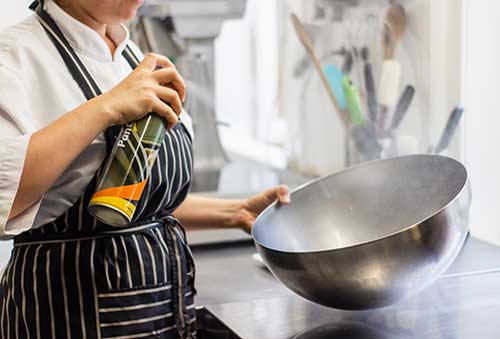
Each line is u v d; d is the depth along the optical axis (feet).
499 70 6.50
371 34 6.74
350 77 6.89
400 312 4.25
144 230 4.23
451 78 6.45
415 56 6.56
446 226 3.78
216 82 9.32
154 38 7.29
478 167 6.59
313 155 7.48
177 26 7.31
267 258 4.10
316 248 4.74
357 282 3.80
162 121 3.86
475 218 6.65
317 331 4.03
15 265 4.19
